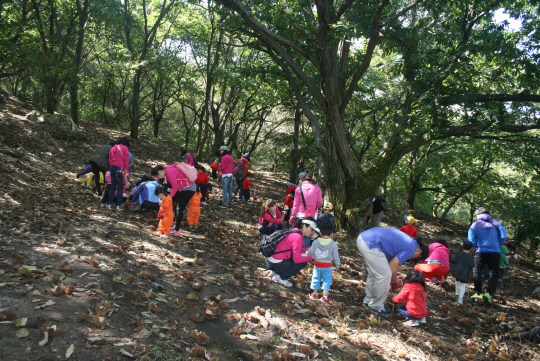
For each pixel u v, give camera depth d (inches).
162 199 249.0
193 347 121.8
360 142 990.4
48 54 557.0
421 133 431.5
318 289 194.2
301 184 283.3
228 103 950.4
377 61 722.2
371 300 189.5
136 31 865.5
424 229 719.7
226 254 237.0
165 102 1147.3
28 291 129.7
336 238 367.2
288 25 392.5
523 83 410.0
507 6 392.2
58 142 534.0
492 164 964.6
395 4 402.9
